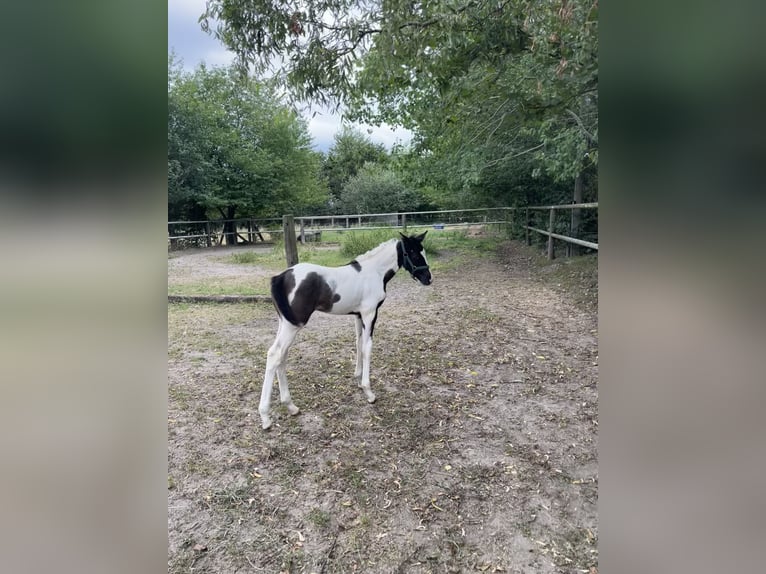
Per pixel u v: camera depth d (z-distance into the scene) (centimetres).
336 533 168
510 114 465
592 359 335
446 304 502
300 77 351
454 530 168
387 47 317
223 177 1262
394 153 800
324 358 347
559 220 726
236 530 169
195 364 335
